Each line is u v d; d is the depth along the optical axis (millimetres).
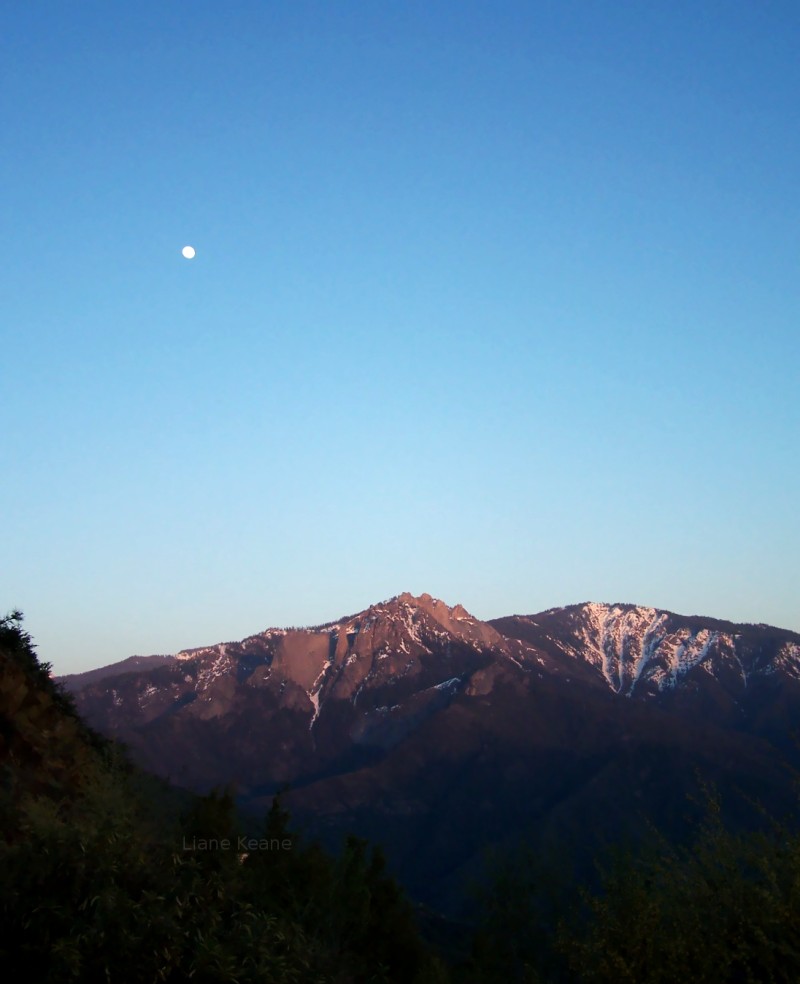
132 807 10750
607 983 8820
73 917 6938
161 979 6793
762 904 8875
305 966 8023
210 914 7609
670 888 9281
